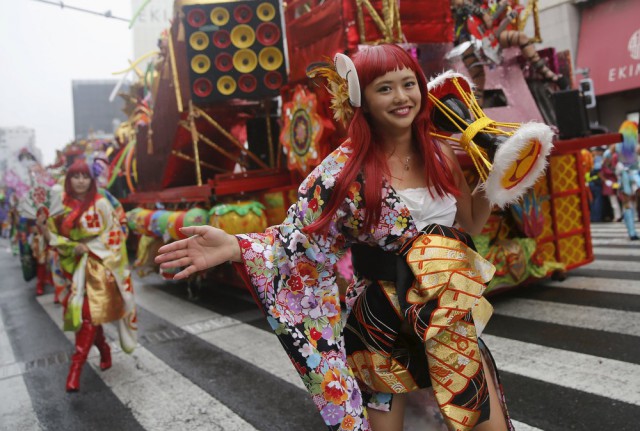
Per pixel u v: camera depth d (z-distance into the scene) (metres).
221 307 6.23
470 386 1.54
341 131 4.70
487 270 1.62
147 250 7.82
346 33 4.51
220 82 5.66
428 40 4.73
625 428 2.46
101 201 4.04
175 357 4.39
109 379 3.98
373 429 1.66
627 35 12.30
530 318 4.36
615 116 12.99
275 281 1.56
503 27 5.09
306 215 1.59
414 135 1.70
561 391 2.92
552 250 5.43
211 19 5.64
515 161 1.55
